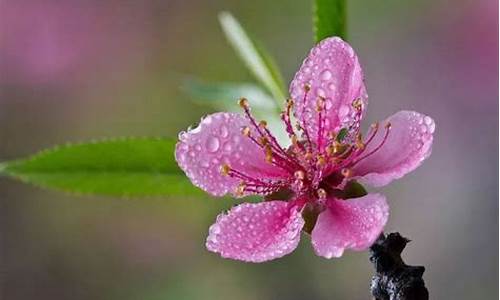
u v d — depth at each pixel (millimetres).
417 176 555
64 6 563
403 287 270
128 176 292
